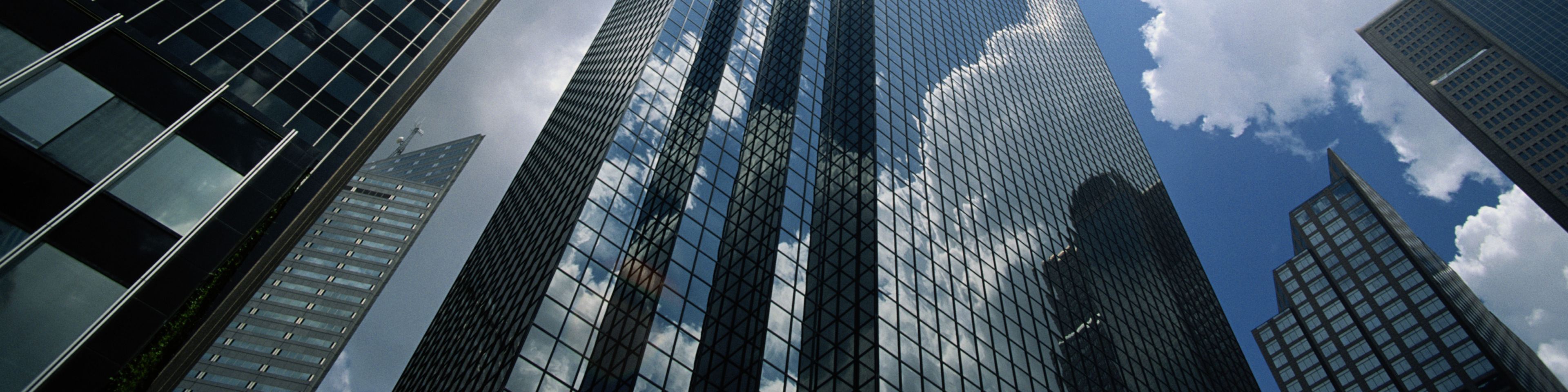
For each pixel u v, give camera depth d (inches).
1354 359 7249.0
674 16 3634.4
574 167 2935.5
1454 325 6579.7
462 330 2817.4
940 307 2352.4
